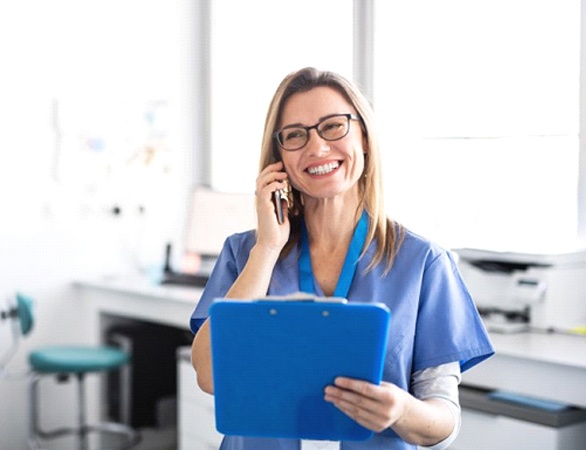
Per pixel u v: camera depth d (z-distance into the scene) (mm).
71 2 4715
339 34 4562
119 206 4910
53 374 4523
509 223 3789
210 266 5004
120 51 4879
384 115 4312
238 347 1380
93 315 4742
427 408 1498
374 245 1701
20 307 4164
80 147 4770
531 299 3279
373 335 1339
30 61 4605
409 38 4242
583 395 2760
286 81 1662
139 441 4602
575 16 3549
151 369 4684
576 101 3549
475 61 3961
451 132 4055
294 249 1739
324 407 1388
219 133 5219
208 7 5156
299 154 1621
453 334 1645
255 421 1411
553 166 3627
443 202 4043
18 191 4605
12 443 4680
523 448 2820
